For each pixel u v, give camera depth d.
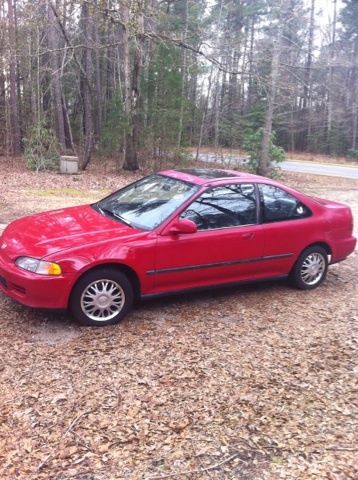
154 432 3.27
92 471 2.89
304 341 4.78
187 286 5.31
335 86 44.16
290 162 35.25
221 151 26.80
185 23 25.00
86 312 4.79
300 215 6.08
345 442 3.24
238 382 3.94
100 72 33.59
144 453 3.06
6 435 3.17
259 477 2.89
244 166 25.70
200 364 4.20
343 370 4.22
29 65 23.73
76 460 2.97
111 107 23.98
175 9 27.42
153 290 5.11
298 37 30.58
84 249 4.68
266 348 4.59
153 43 21.86
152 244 4.95
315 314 5.50
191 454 3.07
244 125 28.94
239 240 5.51
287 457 3.08
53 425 3.29
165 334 4.76
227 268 5.50
